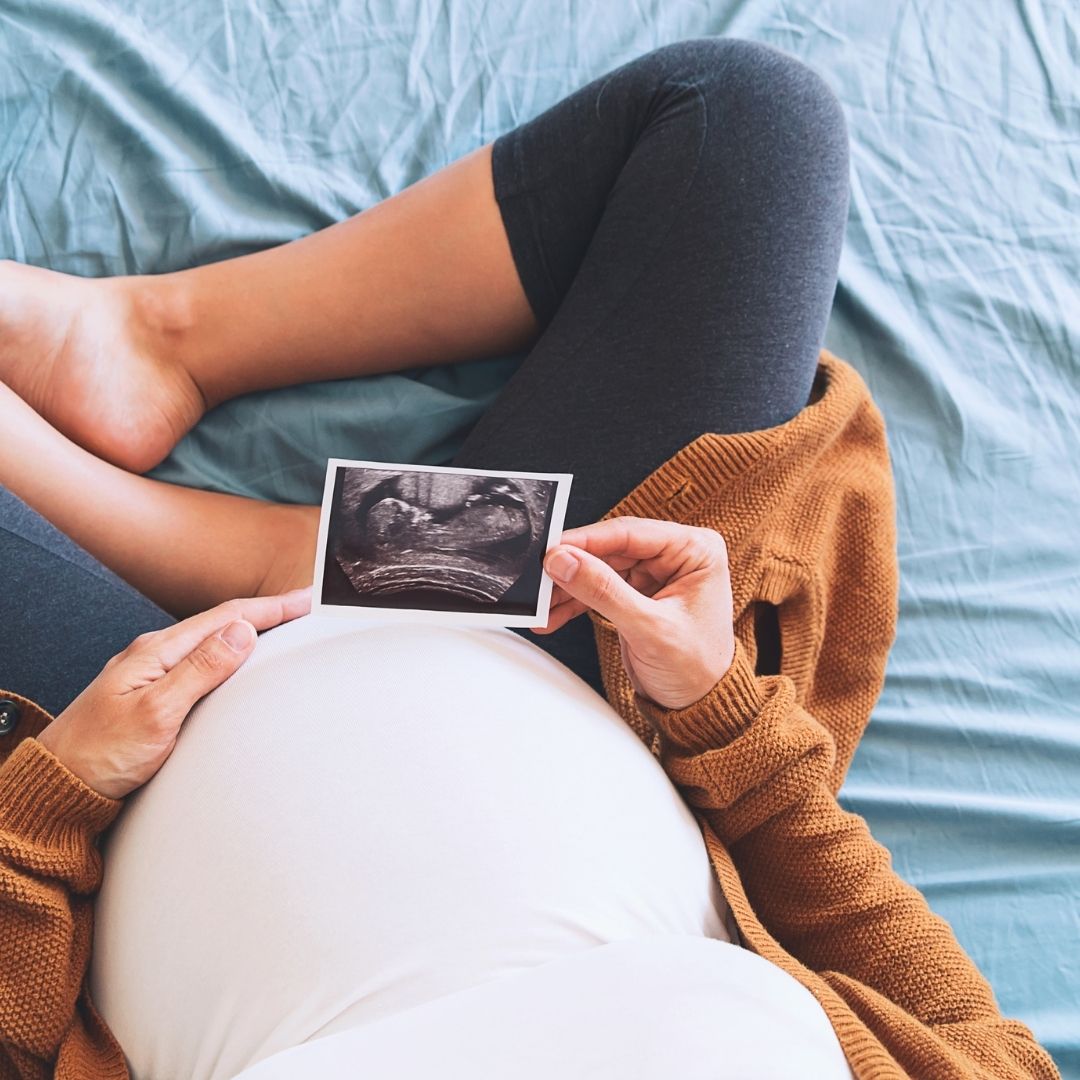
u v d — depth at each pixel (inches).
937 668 48.7
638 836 29.7
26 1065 28.8
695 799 34.2
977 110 56.7
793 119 39.2
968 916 44.8
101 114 48.9
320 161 50.9
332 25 52.2
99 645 35.1
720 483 37.0
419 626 31.8
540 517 29.6
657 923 28.8
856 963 32.5
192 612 43.7
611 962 25.5
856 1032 27.0
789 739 32.7
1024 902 45.0
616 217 39.8
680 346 37.9
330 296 43.9
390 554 30.0
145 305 44.2
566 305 40.5
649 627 30.6
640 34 54.6
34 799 28.7
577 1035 24.1
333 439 46.3
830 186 39.9
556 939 26.8
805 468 39.7
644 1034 24.1
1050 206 55.9
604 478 37.9
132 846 29.7
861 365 52.7
